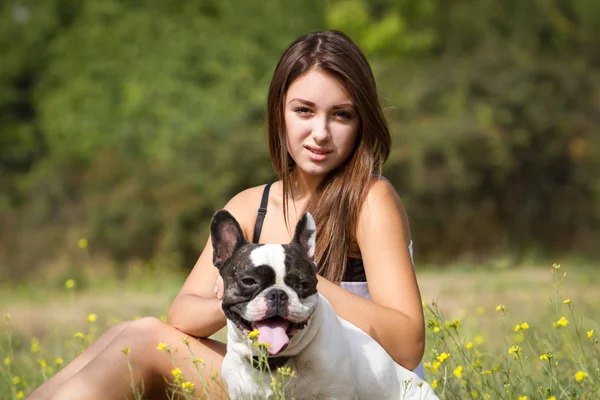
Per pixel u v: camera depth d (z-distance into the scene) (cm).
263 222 424
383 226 392
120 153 2203
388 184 408
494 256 2062
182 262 1983
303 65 399
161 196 1989
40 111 2711
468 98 2189
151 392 409
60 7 2814
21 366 633
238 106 2202
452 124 2083
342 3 2502
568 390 412
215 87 2280
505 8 2594
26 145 2736
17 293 1683
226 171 1991
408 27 2583
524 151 2214
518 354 410
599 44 2561
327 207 400
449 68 2258
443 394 401
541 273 1614
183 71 2328
